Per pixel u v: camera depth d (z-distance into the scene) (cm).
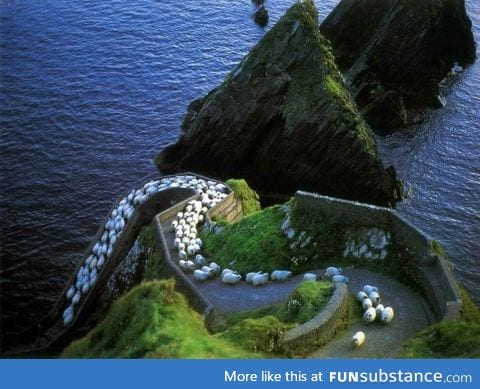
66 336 4453
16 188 5722
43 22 8331
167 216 4572
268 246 3916
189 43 8200
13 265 4972
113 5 8938
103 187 5847
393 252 3606
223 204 4781
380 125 6794
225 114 6150
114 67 7550
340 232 3794
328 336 2873
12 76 7212
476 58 8475
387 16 7894
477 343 2652
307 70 6097
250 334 2661
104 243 4897
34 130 6444
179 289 3638
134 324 2730
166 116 6831
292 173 6128
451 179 6103
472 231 5462
